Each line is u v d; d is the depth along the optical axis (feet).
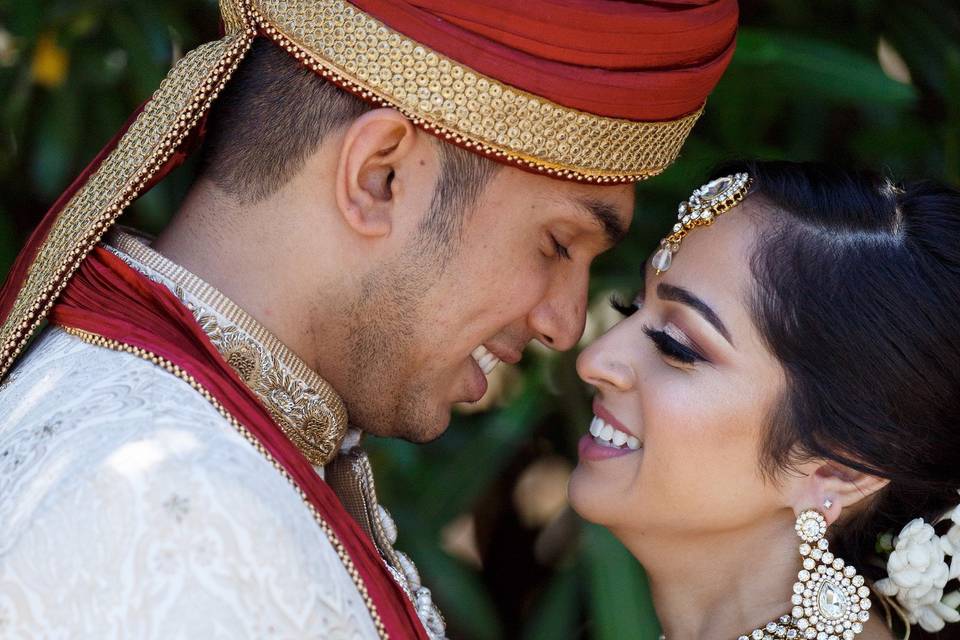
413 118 5.80
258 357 5.83
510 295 6.21
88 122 10.98
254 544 4.78
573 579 11.32
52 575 4.74
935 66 11.71
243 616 4.67
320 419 6.03
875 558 7.01
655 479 6.78
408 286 6.01
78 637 4.63
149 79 10.58
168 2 11.03
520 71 5.76
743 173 6.88
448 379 6.37
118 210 5.81
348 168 5.81
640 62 5.91
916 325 6.48
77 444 5.06
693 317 6.71
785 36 10.97
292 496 5.14
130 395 5.24
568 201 6.14
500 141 5.85
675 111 6.16
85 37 11.00
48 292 5.85
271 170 5.91
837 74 10.74
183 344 5.60
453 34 5.73
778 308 6.54
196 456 4.92
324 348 6.06
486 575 12.78
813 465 6.65
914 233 6.60
